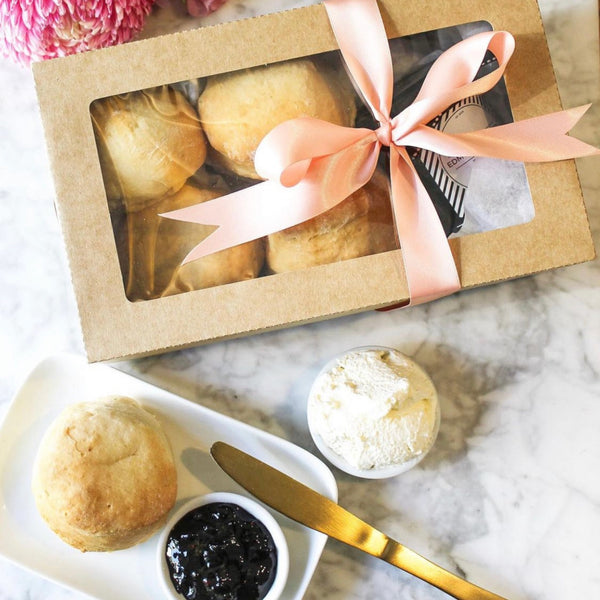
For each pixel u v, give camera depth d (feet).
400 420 2.24
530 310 2.45
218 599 2.21
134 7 2.31
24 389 2.33
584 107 2.13
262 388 2.42
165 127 2.12
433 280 2.12
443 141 2.07
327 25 2.13
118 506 2.21
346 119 2.15
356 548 2.37
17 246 2.44
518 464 2.42
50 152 2.10
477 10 2.15
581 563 2.41
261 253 2.13
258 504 2.27
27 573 2.38
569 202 2.15
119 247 2.12
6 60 2.46
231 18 2.46
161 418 2.35
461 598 2.30
